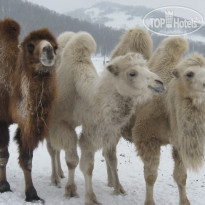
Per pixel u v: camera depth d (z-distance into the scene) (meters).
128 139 5.81
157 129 4.99
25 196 5.18
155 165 5.05
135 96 4.71
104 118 4.81
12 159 7.62
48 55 4.40
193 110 4.53
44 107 4.78
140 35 6.07
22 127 4.86
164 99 4.95
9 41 5.18
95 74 5.36
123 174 7.26
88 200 5.19
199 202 5.71
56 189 5.90
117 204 5.45
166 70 5.24
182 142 4.63
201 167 4.71
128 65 4.66
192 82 4.41
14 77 5.01
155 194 6.05
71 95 5.37
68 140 5.34
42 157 8.12
